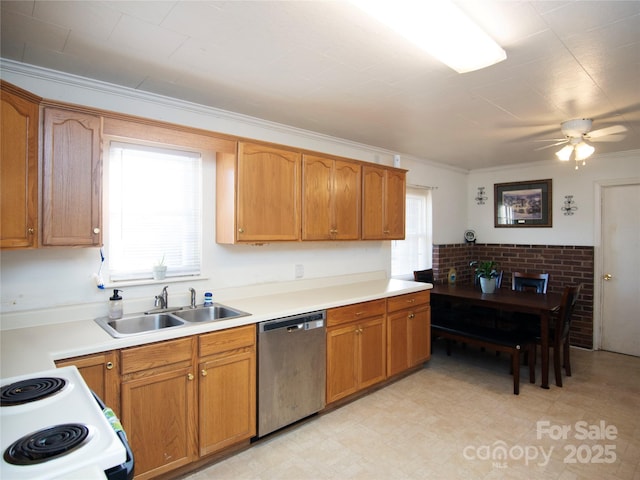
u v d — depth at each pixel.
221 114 2.86
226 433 2.23
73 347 1.74
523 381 3.51
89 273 2.31
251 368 2.35
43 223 1.88
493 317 4.56
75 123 1.98
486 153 4.36
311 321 2.67
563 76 2.21
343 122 3.15
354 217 3.44
